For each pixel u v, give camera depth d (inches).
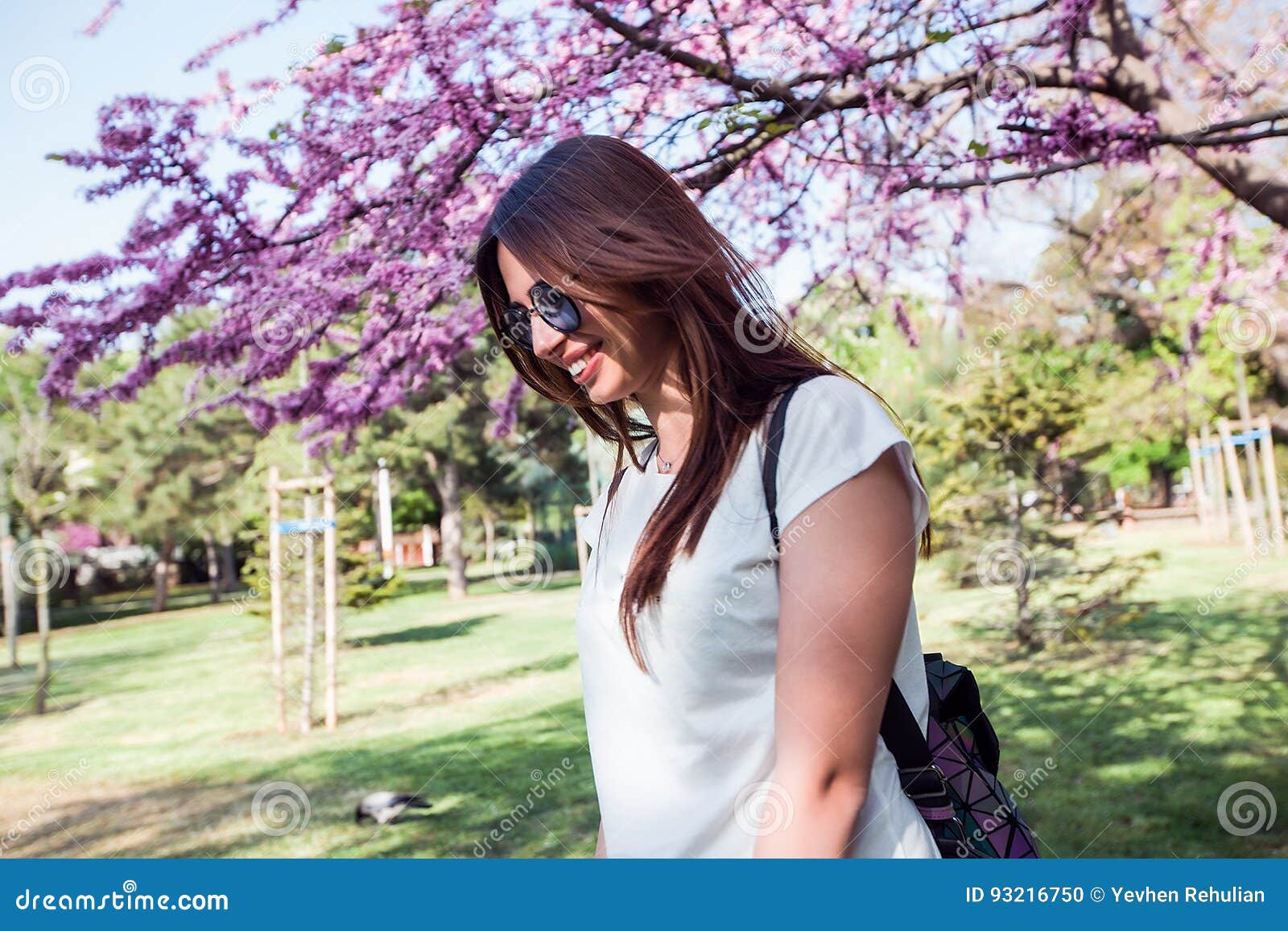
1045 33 132.4
